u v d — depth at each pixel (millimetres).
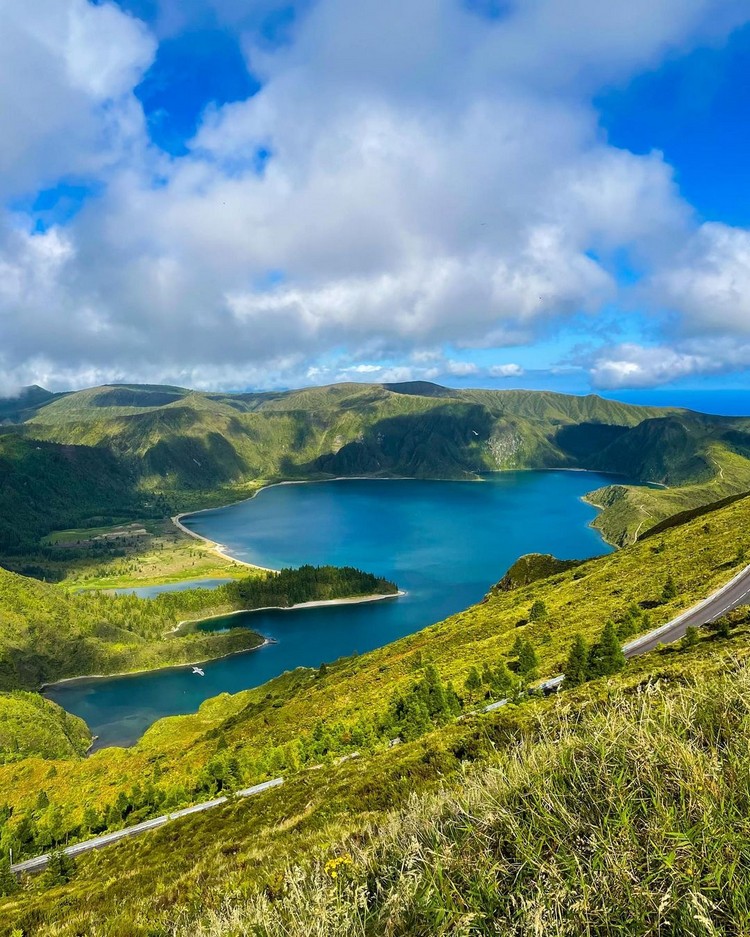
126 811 74312
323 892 4473
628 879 3207
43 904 29297
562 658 64500
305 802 27547
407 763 22969
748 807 3422
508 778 4602
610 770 4012
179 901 14750
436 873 3873
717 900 2994
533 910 3293
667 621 64000
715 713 4469
